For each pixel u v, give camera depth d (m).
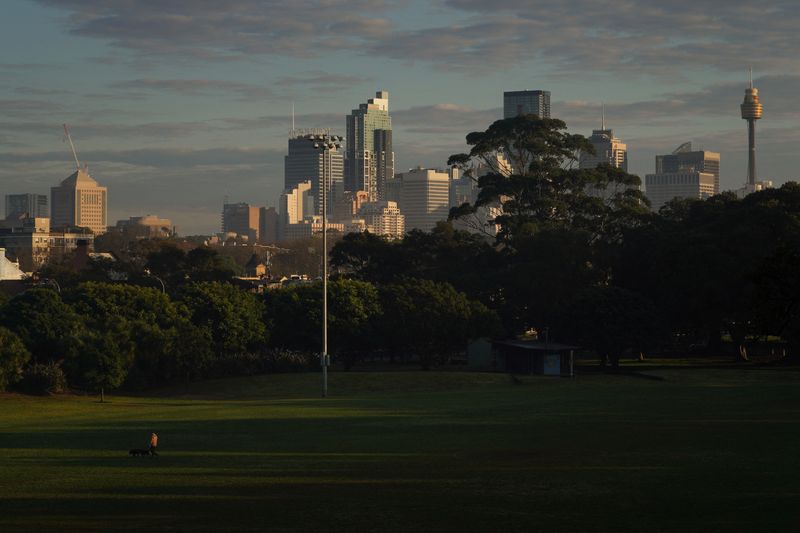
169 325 186.38
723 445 80.44
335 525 53.06
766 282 104.69
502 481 65.88
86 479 68.56
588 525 52.00
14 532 51.91
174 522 54.22
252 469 72.75
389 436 93.44
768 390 142.50
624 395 141.25
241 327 196.38
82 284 198.88
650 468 69.62
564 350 196.12
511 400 138.00
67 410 136.75
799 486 60.84
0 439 96.44
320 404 139.62
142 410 134.12
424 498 60.31
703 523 51.56
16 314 171.25
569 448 81.56
